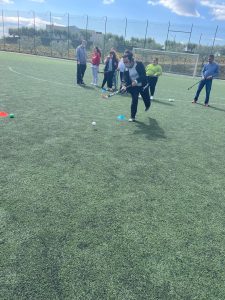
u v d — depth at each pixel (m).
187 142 6.54
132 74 7.35
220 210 3.88
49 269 2.64
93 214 3.50
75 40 35.03
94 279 2.58
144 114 8.80
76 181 4.23
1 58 23.48
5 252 2.79
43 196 3.77
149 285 2.58
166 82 19.55
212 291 2.59
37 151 5.15
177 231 3.35
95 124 7.09
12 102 8.68
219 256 3.02
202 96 14.16
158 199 3.98
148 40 31.42
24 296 2.36
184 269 2.80
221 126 8.36
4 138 5.62
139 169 4.84
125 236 3.17
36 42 36.19
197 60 27.23
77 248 2.92
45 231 3.12
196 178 4.75
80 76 13.23
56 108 8.47
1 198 3.64
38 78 14.35
